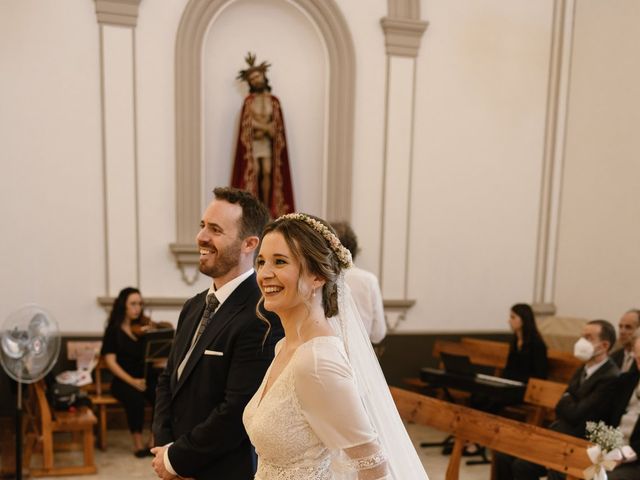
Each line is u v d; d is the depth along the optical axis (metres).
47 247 5.47
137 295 5.18
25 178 5.39
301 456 1.55
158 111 5.63
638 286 5.74
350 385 1.50
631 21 5.86
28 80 5.34
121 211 5.60
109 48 5.46
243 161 5.91
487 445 3.56
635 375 3.64
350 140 6.11
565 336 6.05
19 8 5.28
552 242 6.75
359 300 3.70
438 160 6.42
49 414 4.40
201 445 1.94
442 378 5.22
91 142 5.50
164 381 2.37
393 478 1.78
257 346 2.00
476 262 6.61
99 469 4.61
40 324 4.04
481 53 6.44
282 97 6.18
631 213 5.84
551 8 6.58
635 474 3.37
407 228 6.37
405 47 6.18
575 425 3.84
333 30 6.02
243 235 2.14
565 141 6.69
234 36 6.00
